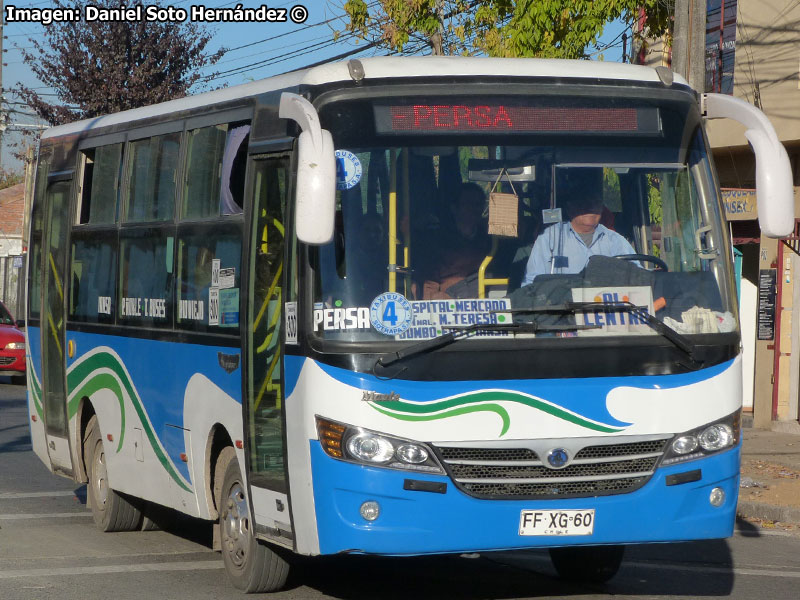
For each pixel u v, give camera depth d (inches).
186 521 1272.1
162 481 1048.8
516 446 756.6
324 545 759.1
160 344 1044.5
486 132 807.7
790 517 1341.0
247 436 875.4
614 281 794.8
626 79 846.5
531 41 2064.5
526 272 789.2
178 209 1028.5
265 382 845.2
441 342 752.3
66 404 1269.7
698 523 786.2
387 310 763.4
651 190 837.2
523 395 760.3
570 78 834.8
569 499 761.6
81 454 1246.3
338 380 753.0
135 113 1155.9
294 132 824.9
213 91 1021.2
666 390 781.9
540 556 1090.7
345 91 795.4
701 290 814.5
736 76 2096.5
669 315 800.3
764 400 2113.7
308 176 727.1
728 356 805.2
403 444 745.6
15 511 1323.8
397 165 790.5
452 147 800.3
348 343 756.6
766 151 801.6
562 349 770.2
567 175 813.9
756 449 1840.6
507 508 752.3
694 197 840.9
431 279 775.1
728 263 831.7
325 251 773.9
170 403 1023.0
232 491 925.2
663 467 777.6
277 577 896.3
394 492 742.5
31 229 1405.0
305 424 768.3
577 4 2030.0
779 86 2005.4
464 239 787.4
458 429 750.5
